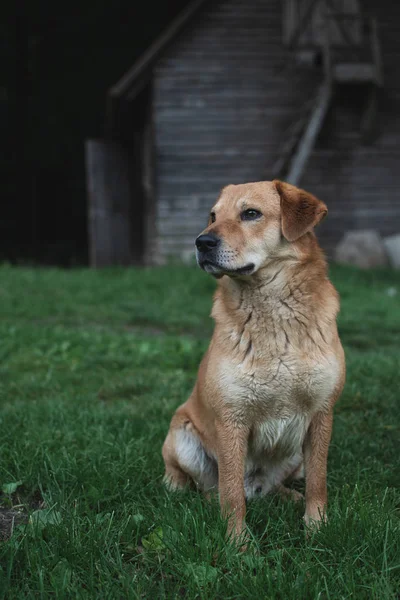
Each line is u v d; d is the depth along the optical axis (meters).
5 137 26.00
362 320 8.83
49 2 25.80
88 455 3.87
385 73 15.78
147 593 2.54
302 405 3.24
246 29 15.48
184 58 15.41
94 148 16.31
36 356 6.89
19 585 2.59
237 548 2.82
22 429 4.34
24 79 25.75
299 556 2.78
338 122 15.61
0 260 20.61
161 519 3.04
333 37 15.26
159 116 15.45
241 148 15.57
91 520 3.06
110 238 16.44
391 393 5.21
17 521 3.22
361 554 2.71
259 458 3.50
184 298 10.67
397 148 15.77
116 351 7.03
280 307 3.22
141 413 4.82
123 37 26.41
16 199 26.08
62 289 11.48
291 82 15.63
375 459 3.90
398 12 15.88
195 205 15.56
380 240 15.10
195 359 6.66
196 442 3.66
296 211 3.34
